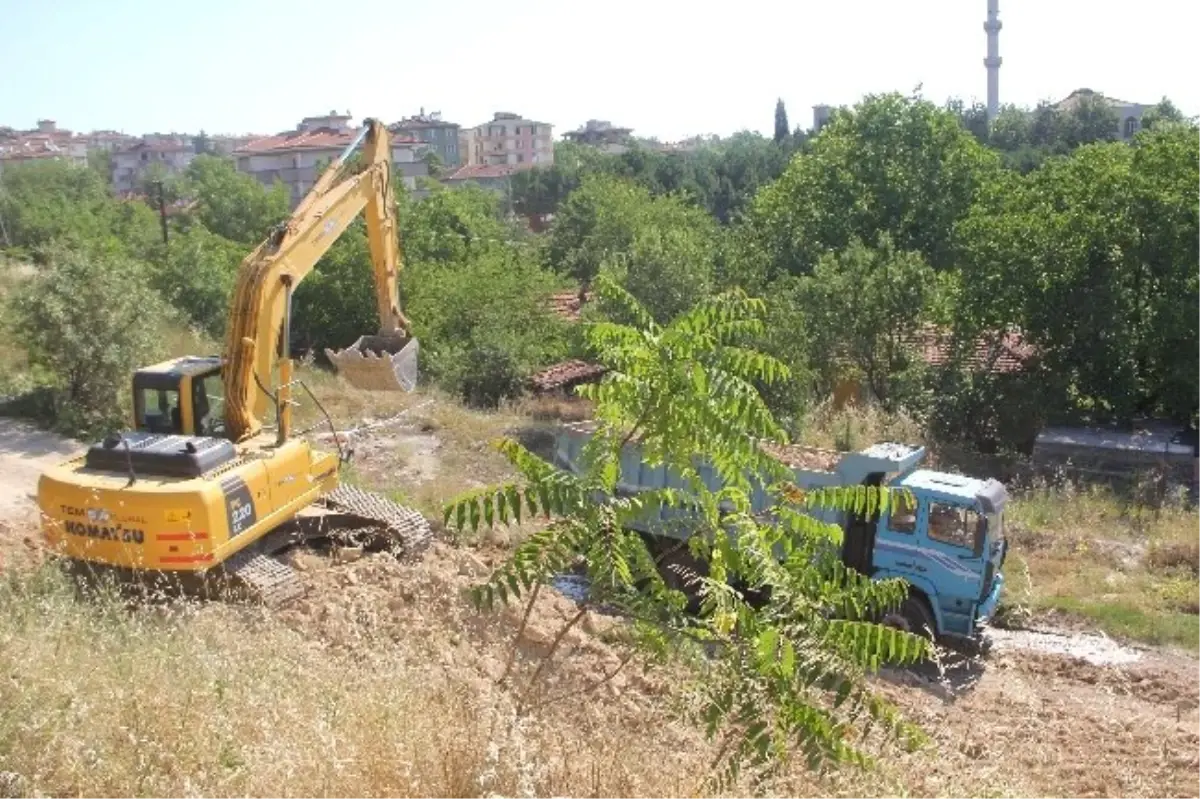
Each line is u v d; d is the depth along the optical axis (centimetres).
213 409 1232
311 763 496
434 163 10850
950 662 1312
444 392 2780
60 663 607
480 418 2422
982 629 1448
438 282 3397
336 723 555
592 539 548
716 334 582
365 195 1398
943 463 2328
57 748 500
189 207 7325
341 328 3550
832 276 2706
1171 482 2189
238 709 575
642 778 572
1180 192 2491
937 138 3797
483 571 1302
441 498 1784
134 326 2052
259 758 503
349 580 1124
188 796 458
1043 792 863
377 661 689
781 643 523
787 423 2209
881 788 576
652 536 1340
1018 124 7831
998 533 1353
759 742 516
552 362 3191
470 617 1018
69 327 1970
